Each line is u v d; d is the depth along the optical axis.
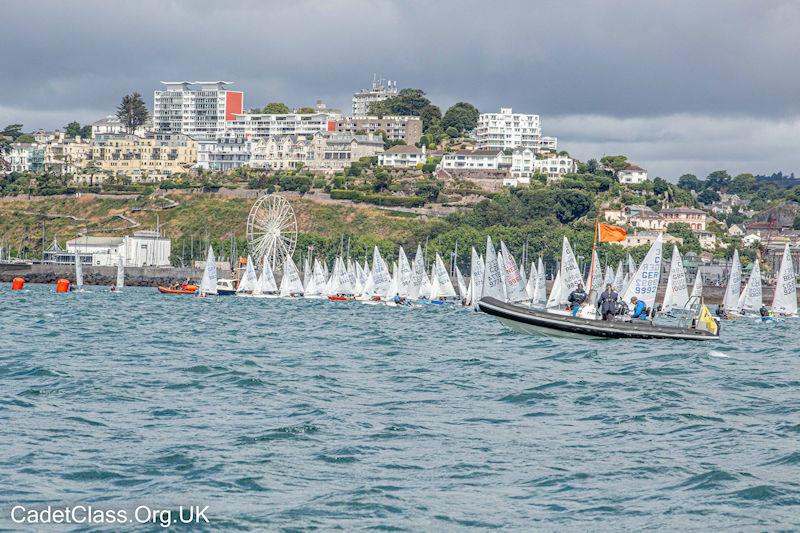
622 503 48.31
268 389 81.00
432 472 53.69
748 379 88.00
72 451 57.06
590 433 63.25
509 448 58.97
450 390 81.56
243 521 45.50
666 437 61.94
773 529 44.56
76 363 98.00
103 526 44.84
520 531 44.78
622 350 106.25
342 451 57.91
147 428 63.78
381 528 44.88
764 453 57.34
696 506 47.66
